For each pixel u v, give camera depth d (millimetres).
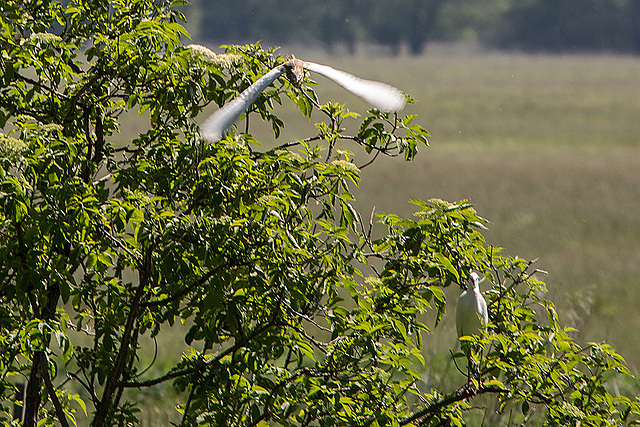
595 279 51250
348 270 16797
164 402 31938
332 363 17125
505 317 19562
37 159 15023
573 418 16625
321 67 13477
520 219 71062
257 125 120062
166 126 17406
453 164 102250
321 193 17125
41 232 14742
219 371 16656
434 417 18094
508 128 145375
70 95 18391
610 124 151875
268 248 15602
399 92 12375
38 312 16766
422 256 17719
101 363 17297
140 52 16453
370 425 16031
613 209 75125
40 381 17922
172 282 15906
